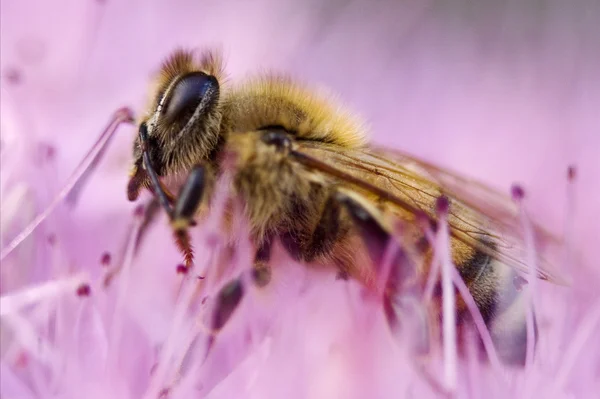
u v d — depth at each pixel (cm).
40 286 7
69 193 7
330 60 9
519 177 9
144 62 9
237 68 9
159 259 7
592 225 8
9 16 9
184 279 7
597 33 9
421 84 9
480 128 9
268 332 7
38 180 8
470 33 10
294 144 7
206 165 7
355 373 7
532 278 7
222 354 7
